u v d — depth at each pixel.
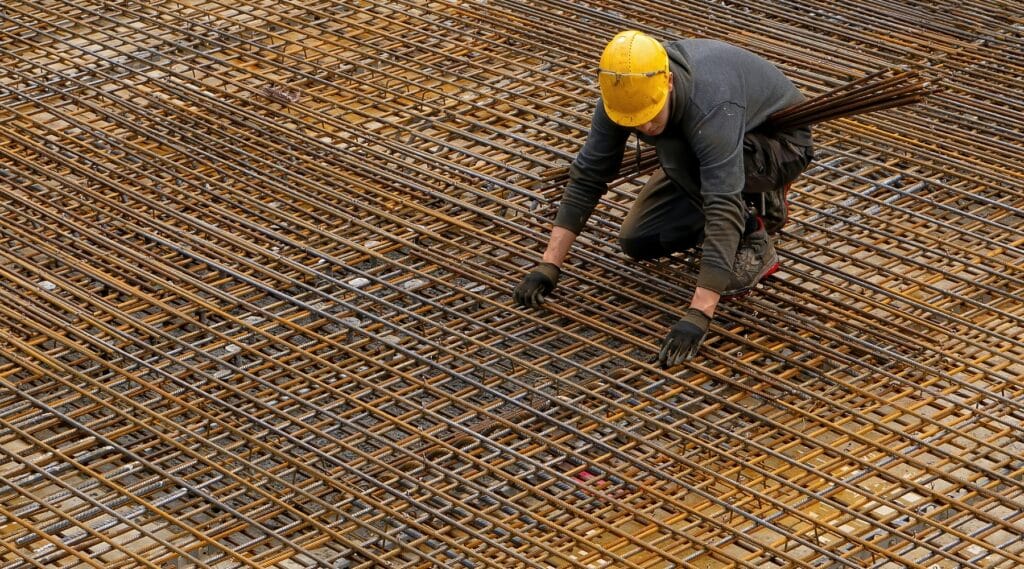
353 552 8.95
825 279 11.94
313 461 9.66
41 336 10.79
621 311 11.25
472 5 16.67
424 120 14.12
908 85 10.23
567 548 9.00
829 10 17.08
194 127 13.92
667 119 9.85
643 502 9.49
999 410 10.45
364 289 11.62
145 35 15.79
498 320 11.27
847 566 8.88
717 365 10.80
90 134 13.65
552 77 15.09
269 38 16.09
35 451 9.61
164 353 10.52
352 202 12.66
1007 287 12.02
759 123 10.23
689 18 16.56
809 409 10.42
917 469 9.98
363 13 16.69
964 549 9.39
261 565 8.73
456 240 12.34
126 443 9.90
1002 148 13.98
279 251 12.05
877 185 13.30
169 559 8.88
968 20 16.88
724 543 9.09
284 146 13.66
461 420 10.16
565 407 10.27
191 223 12.28
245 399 10.22
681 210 11.09
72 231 12.16
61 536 9.01
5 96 14.33
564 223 10.83
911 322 11.34
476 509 9.32
